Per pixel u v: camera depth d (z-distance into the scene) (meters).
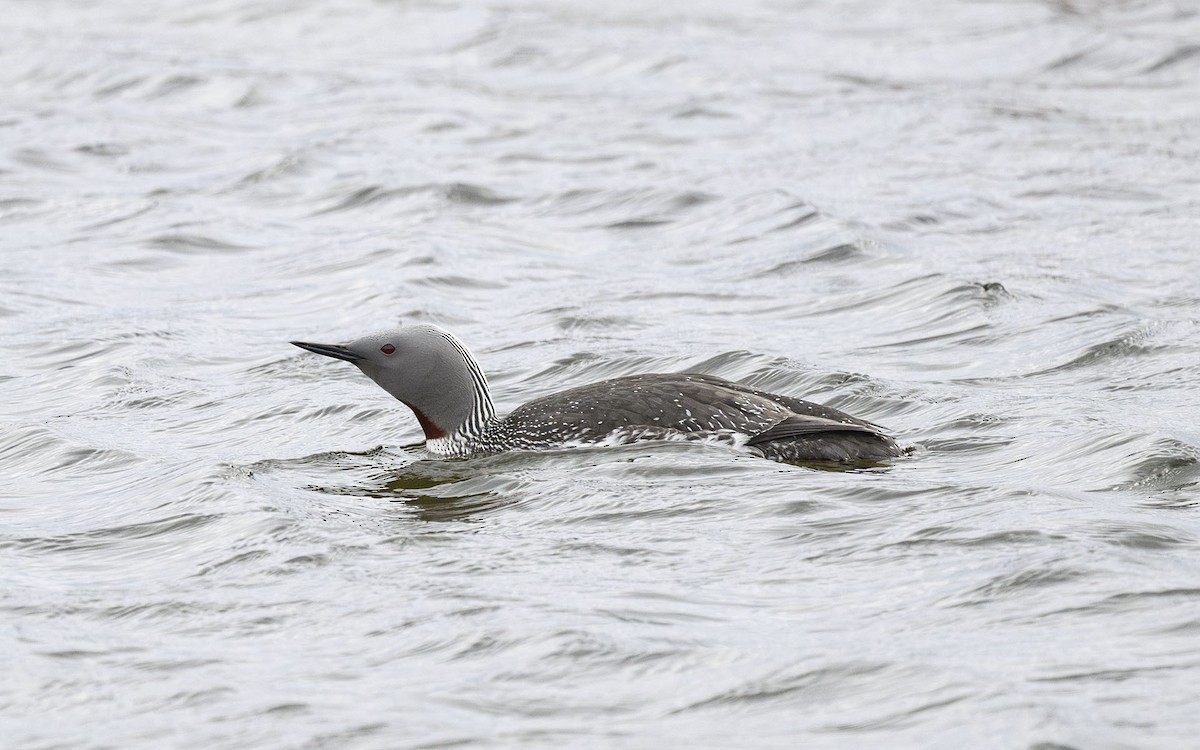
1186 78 32.25
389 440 13.67
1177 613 9.06
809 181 24.83
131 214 23.41
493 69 35.31
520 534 10.99
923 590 9.62
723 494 11.52
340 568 10.42
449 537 10.98
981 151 26.61
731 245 21.33
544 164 26.73
